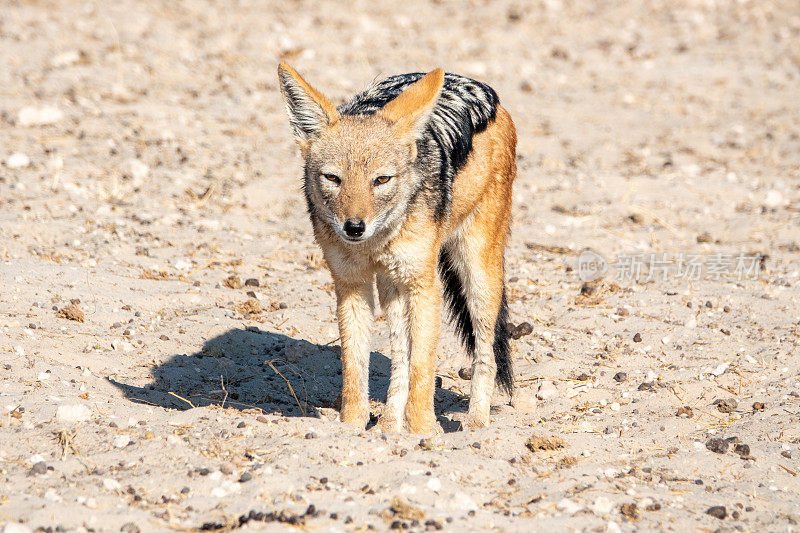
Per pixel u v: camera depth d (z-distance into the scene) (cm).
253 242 3519
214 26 6750
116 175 4022
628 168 4744
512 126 2469
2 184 3753
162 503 1508
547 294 3158
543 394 2356
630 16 7794
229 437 1791
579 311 2952
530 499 1628
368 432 1891
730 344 2642
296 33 6662
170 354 2459
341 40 6625
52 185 3794
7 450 1669
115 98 5053
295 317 2844
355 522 1465
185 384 2308
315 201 2041
